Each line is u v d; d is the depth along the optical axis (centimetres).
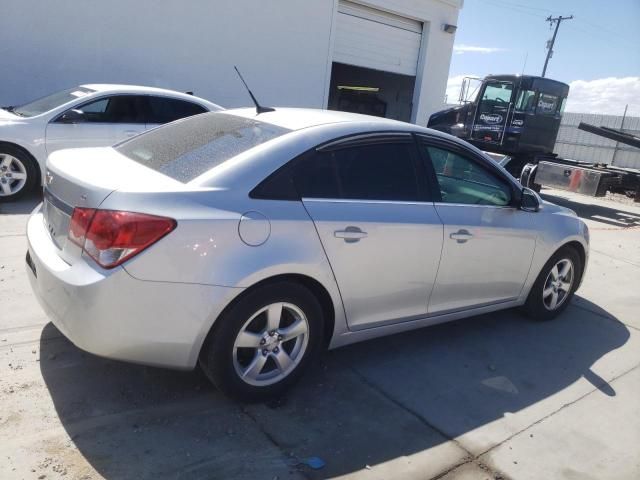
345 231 310
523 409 337
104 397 298
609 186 1155
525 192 420
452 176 383
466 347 414
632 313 533
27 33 912
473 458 284
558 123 1288
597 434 319
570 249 472
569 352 426
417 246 346
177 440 271
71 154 337
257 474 254
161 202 261
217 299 268
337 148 323
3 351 330
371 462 271
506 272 418
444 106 1666
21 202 684
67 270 264
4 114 698
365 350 391
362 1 1340
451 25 1545
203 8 1080
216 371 284
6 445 253
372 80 1777
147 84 1053
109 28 985
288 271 288
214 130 343
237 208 277
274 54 1208
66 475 238
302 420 299
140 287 254
